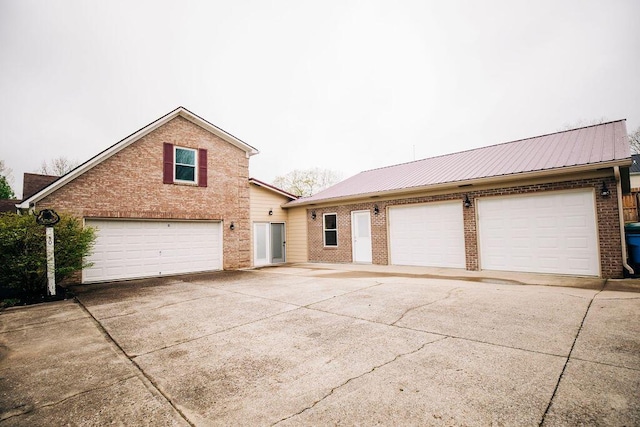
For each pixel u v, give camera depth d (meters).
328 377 3.08
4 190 31.92
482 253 10.46
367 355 3.59
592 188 8.50
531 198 9.54
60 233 8.52
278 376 3.15
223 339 4.38
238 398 2.74
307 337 4.31
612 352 3.38
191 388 2.97
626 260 8.17
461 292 6.84
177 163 12.65
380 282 8.55
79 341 4.54
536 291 6.71
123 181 11.10
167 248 12.09
